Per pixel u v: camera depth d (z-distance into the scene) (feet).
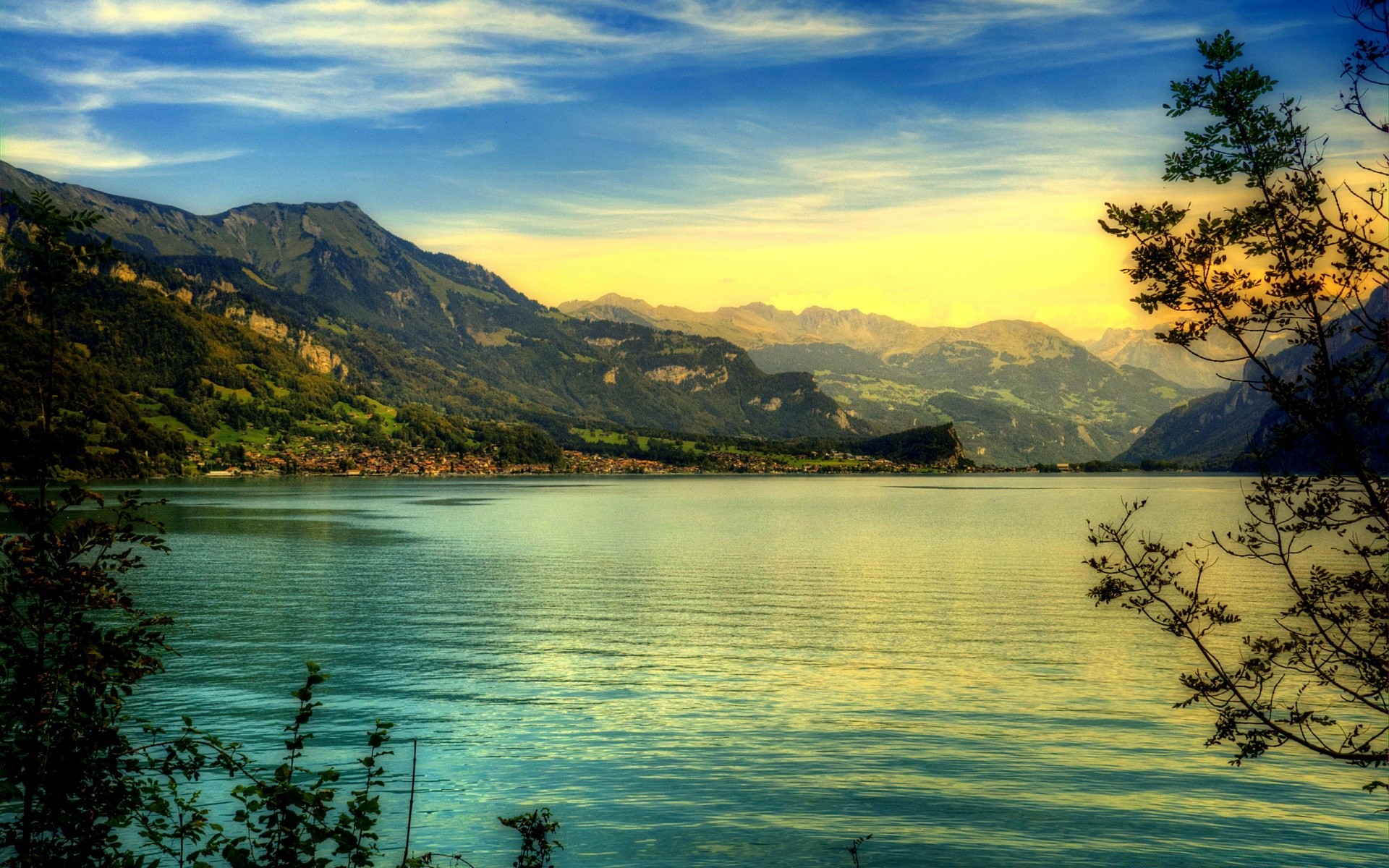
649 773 96.89
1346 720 110.32
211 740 48.55
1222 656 148.25
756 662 147.33
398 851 78.38
